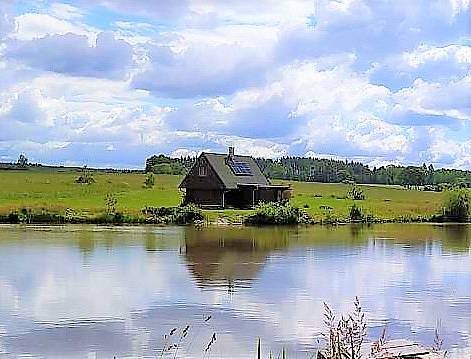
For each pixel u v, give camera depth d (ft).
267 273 110.22
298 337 68.13
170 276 105.40
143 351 63.46
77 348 64.23
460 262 127.75
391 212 253.65
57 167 484.33
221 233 185.47
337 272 112.57
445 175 508.53
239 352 63.05
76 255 130.62
